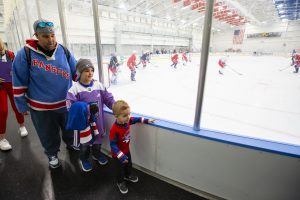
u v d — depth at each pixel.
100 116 1.46
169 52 16.67
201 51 1.04
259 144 1.04
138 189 1.31
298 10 10.93
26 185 1.36
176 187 1.34
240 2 9.14
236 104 3.74
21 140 2.02
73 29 6.89
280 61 12.81
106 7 10.70
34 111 1.38
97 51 1.66
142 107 3.43
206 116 3.08
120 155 1.17
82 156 1.46
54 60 1.33
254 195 1.12
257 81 6.12
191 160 1.25
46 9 3.23
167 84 5.52
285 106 3.67
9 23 7.11
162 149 1.35
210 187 1.25
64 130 1.68
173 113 3.12
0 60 1.79
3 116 1.77
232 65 10.52
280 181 1.03
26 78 1.28
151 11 12.02
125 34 12.57
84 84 1.36
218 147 1.13
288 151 0.97
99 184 1.37
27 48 1.24
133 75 6.01
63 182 1.39
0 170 1.53
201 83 1.09
